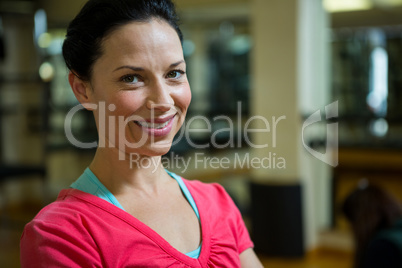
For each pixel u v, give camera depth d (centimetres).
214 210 88
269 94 471
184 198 86
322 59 495
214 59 867
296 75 459
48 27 629
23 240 73
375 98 651
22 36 658
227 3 520
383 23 594
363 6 559
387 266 188
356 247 211
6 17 632
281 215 471
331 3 527
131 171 79
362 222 208
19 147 672
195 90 857
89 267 70
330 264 463
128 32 73
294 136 465
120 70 73
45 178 584
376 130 655
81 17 76
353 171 662
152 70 74
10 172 531
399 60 635
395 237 190
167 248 75
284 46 462
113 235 73
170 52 75
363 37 625
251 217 492
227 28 852
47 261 69
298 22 456
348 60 640
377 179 648
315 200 502
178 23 79
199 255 79
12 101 663
